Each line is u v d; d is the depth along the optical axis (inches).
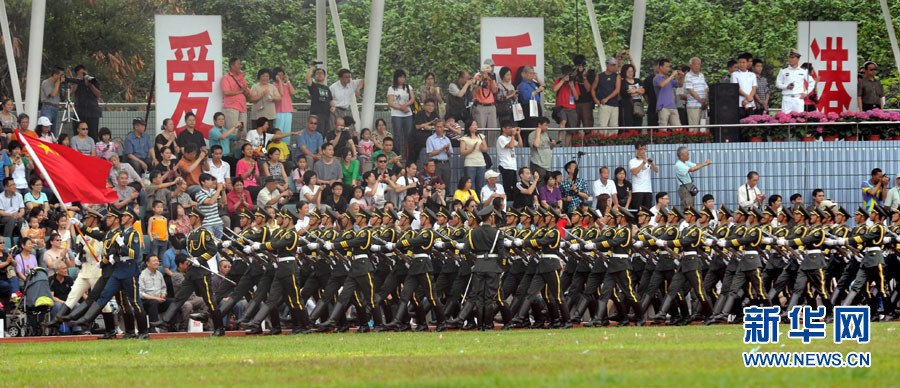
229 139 3986.2
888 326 2886.3
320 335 2989.7
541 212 3176.7
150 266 3191.4
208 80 3951.8
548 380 1631.4
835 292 3395.7
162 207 3380.9
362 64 6245.1
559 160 4160.9
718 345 2272.4
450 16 6166.3
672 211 3304.6
